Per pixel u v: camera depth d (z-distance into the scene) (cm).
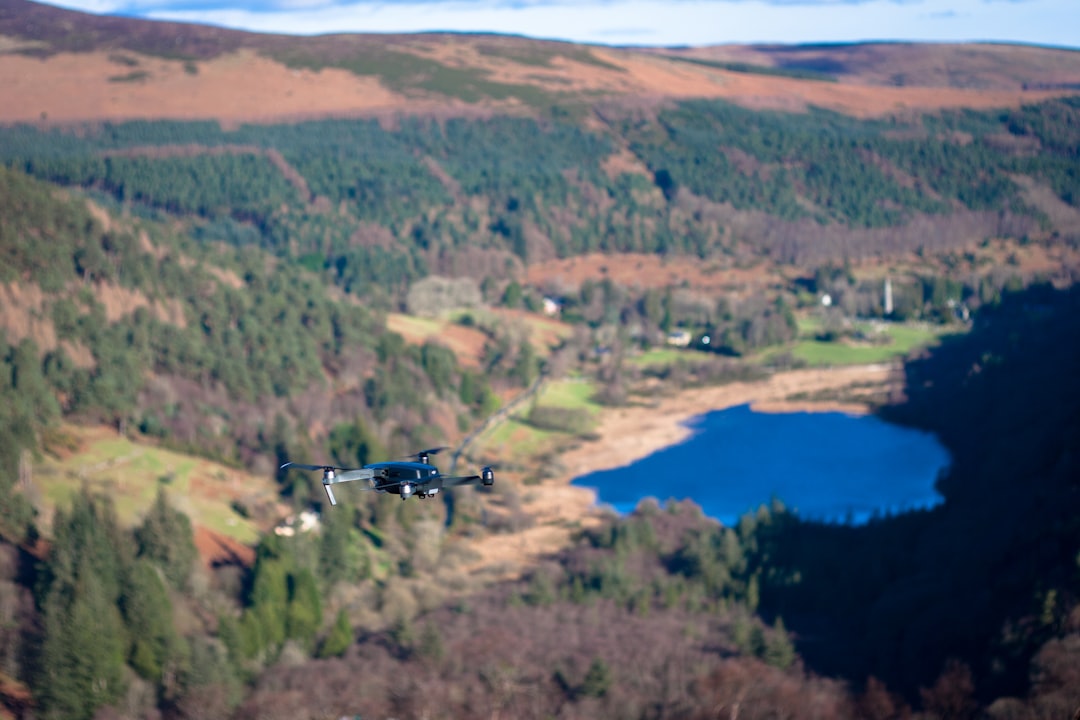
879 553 14112
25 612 11206
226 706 10256
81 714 9869
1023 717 9412
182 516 13175
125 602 11175
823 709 9994
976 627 11088
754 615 12731
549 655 10925
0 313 18625
